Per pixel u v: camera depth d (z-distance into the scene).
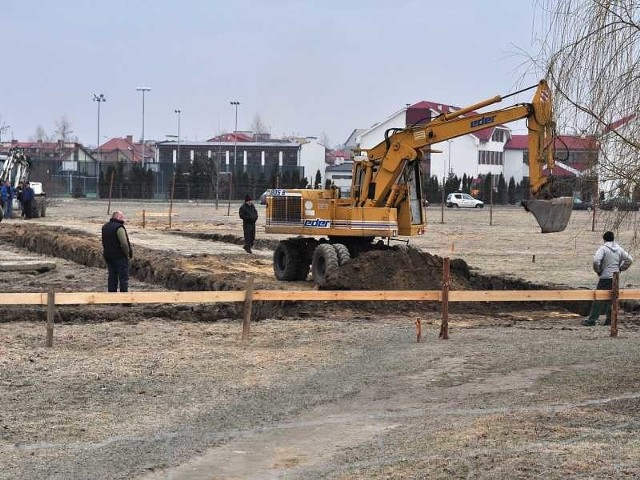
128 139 147.38
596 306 16.69
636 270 25.02
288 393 10.73
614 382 10.91
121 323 16.28
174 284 23.47
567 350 13.42
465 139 94.81
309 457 8.08
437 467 7.32
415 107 95.06
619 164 9.79
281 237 37.84
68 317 17.09
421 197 21.73
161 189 79.81
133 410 9.84
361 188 21.77
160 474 7.62
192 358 12.77
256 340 14.37
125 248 18.08
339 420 9.45
